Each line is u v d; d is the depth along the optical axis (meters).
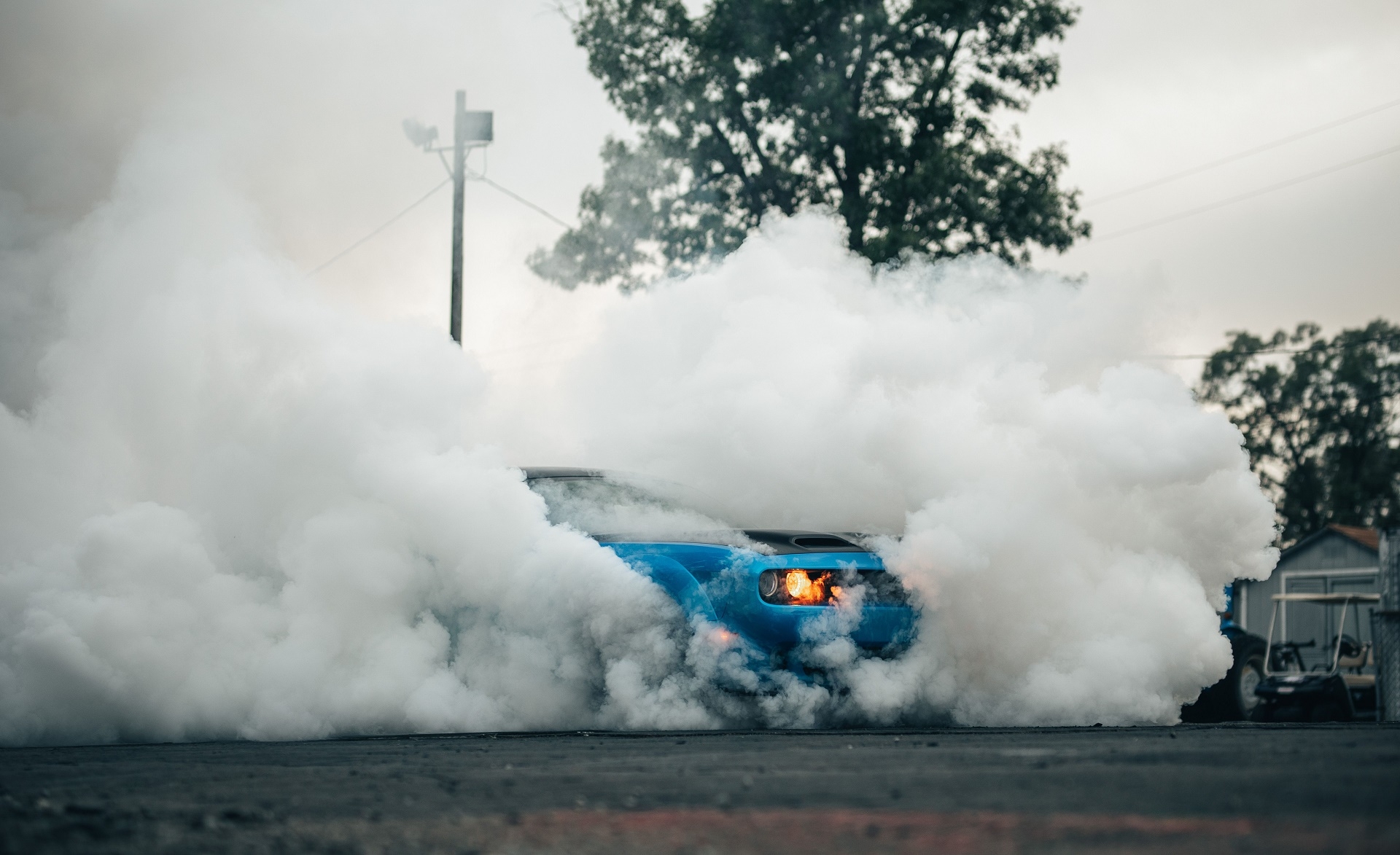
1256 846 1.89
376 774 3.22
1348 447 42.91
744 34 21.83
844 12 21.67
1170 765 2.99
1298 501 42.88
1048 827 2.13
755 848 2.05
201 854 2.12
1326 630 25.47
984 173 22.23
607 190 22.41
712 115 22.11
